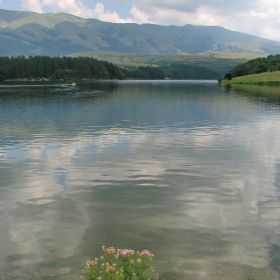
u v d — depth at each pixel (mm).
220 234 12016
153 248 11070
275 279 9477
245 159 22828
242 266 10070
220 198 15492
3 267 10070
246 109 55469
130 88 133375
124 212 13914
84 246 11211
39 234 12047
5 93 98000
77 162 22016
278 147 26656
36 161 22359
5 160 22641
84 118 44156
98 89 123688
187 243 11391
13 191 16484
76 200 15289
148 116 46469
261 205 14680
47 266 10102
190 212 13914
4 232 12195
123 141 28984
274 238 11750
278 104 63906
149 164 21484
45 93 98688
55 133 32906
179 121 41438
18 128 35938
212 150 25547
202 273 9719
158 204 14766
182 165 21266
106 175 19125
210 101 71625
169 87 143625
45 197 15680
